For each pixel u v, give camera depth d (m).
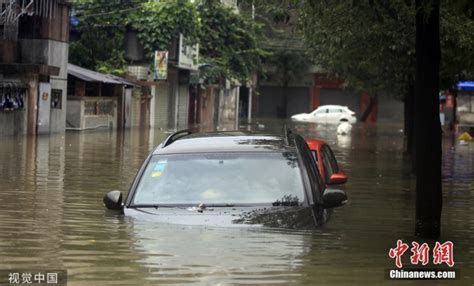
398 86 27.25
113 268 6.23
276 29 67.62
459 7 9.51
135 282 5.83
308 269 6.33
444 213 11.95
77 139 28.02
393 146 31.61
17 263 6.46
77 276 6.02
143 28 41.62
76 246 7.12
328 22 18.20
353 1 11.66
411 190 14.91
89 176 15.24
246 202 7.99
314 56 38.03
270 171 8.39
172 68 47.12
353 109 73.19
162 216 7.80
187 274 6.04
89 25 41.31
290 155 8.62
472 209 12.48
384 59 20.64
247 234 7.30
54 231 7.93
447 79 22.64
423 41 9.06
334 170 13.51
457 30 16.50
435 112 9.07
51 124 31.22
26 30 29.78
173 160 8.66
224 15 51.50
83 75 34.66
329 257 6.84
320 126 52.69
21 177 14.57
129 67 41.38
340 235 8.00
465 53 17.08
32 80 29.20
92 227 8.12
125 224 7.73
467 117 46.81
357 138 38.19
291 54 70.94
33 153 20.70
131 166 17.80
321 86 73.12
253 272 6.14
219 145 8.90
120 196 8.41
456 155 26.86
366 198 13.36
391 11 12.16
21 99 28.72
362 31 18.67
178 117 50.59
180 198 8.16
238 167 8.47
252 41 53.62
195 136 9.60
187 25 43.16
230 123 57.06
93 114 36.09
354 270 6.48
